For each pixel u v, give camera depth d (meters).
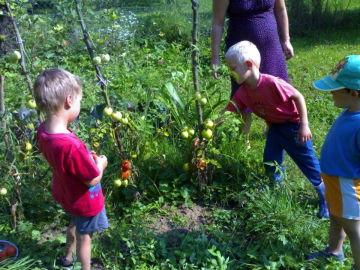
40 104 2.17
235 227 3.05
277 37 3.60
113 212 3.23
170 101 3.43
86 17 3.03
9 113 2.96
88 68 6.07
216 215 3.17
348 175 2.27
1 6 2.97
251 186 3.35
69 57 5.96
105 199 3.24
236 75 2.76
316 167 3.09
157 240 2.92
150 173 3.50
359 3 10.80
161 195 3.41
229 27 3.65
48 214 3.24
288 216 2.93
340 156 2.28
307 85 5.71
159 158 3.58
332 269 2.53
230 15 3.57
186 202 3.32
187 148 3.59
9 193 3.25
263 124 4.61
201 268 2.63
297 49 7.96
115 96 3.22
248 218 3.14
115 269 2.70
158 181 3.53
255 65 2.83
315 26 9.25
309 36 9.12
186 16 9.29
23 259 2.67
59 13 3.23
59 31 3.11
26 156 3.01
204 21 8.72
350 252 2.75
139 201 3.35
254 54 2.81
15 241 2.93
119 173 3.19
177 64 6.34
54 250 2.88
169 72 5.49
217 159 3.58
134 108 3.96
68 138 2.20
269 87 2.85
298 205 3.18
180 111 3.37
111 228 3.07
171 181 3.48
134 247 2.82
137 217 3.16
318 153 3.88
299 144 3.00
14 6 3.02
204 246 2.83
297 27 9.25
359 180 2.27
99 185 2.46
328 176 2.37
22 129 3.13
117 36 6.79
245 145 3.86
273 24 3.52
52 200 3.23
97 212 2.42
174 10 9.10
